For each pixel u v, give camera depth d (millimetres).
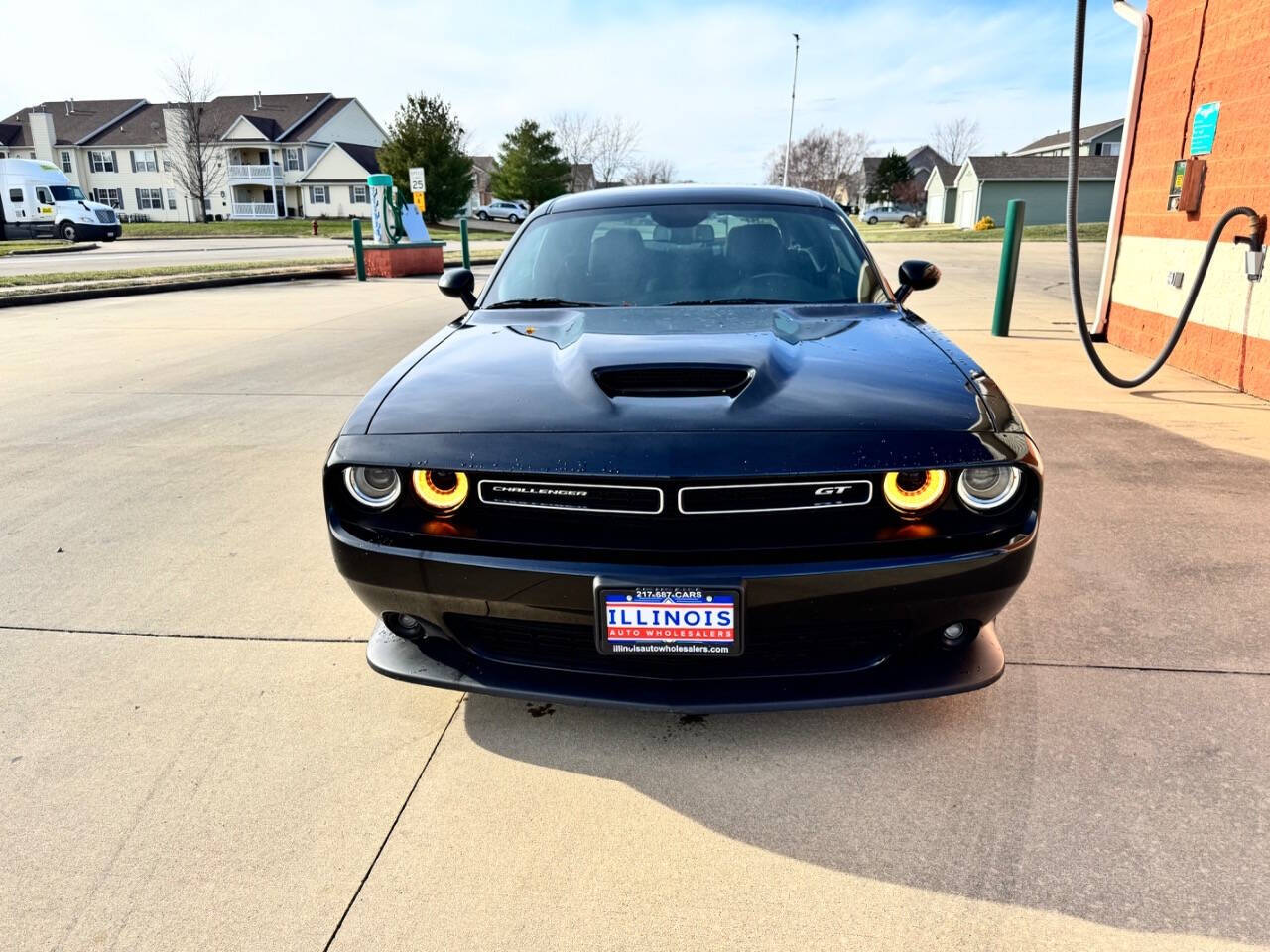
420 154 46562
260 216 57594
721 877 1604
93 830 1747
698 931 1482
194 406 5410
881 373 1982
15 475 4059
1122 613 2529
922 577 1685
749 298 2695
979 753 1931
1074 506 3365
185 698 2217
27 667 2373
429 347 2406
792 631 1764
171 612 2680
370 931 1494
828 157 77625
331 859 1664
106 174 58375
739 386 1900
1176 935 1446
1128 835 1671
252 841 1714
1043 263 16641
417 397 1987
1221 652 2312
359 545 1842
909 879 1587
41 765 1957
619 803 1805
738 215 3010
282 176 57688
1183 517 3236
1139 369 5914
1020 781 1831
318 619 2625
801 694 1789
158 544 3205
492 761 1951
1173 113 5895
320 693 2232
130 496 3750
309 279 15805
